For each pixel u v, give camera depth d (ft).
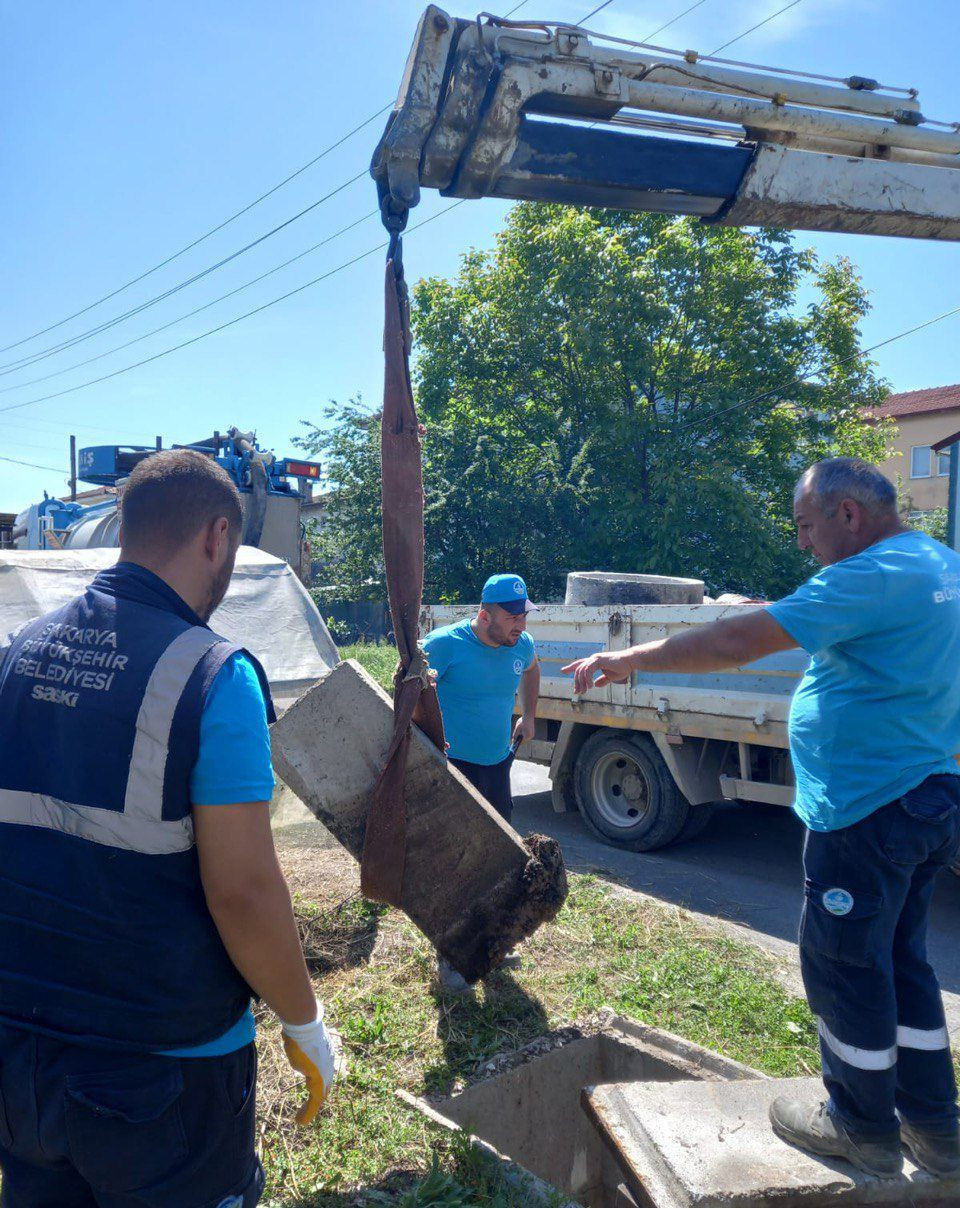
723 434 56.95
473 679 14.10
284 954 5.28
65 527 41.83
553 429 58.39
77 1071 4.97
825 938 7.77
